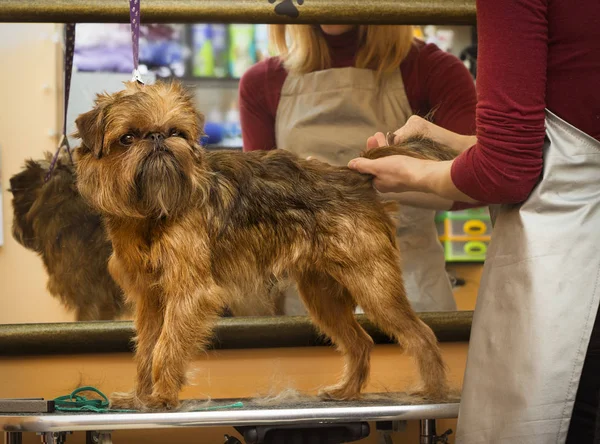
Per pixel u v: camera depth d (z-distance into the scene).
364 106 2.37
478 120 1.28
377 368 2.18
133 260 1.53
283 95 2.41
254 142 2.44
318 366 2.17
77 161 1.51
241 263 1.61
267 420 1.46
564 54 1.25
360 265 1.63
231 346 2.12
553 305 1.25
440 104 2.39
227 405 1.60
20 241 2.17
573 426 1.32
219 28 2.54
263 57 2.53
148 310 1.59
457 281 2.29
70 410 1.52
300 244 1.64
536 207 1.28
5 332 2.06
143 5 2.07
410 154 1.68
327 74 2.37
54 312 2.14
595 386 1.29
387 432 1.87
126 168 1.43
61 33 2.30
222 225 1.59
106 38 2.39
